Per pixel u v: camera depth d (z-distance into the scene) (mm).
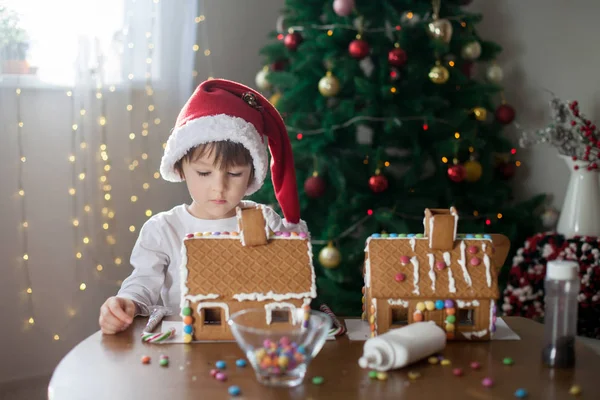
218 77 2730
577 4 2938
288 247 1173
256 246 1171
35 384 2223
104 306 1235
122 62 2330
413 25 2381
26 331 2203
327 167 2377
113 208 2381
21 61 2105
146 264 1510
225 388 961
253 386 969
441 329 1102
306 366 979
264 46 2674
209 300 1140
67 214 2256
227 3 2734
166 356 1084
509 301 2346
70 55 2178
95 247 2320
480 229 2475
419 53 2455
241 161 1390
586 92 2957
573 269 1053
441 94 2502
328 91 2305
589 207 2434
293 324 1115
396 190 2449
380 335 1064
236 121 1369
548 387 974
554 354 1054
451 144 2387
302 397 932
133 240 2445
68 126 2223
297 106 2473
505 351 1124
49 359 2264
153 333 1181
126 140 2387
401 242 1184
